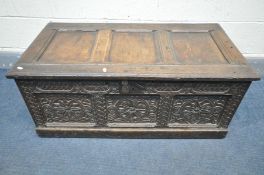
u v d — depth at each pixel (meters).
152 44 1.15
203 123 1.18
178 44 1.16
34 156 1.14
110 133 1.20
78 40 1.19
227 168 1.10
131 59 1.04
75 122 1.18
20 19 1.51
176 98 1.06
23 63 1.00
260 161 1.13
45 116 1.15
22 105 1.43
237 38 1.56
